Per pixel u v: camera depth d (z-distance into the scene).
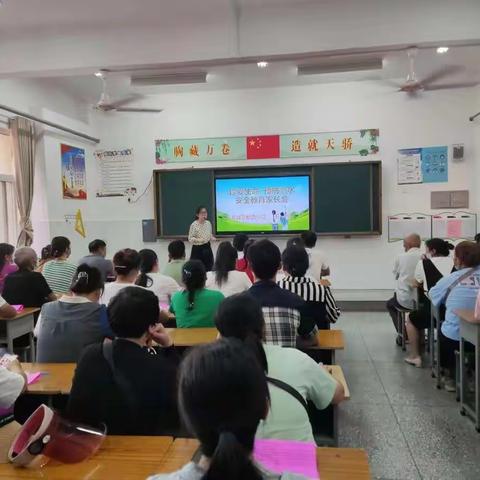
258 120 6.79
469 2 3.92
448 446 2.59
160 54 4.35
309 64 5.43
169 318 3.10
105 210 7.14
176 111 6.96
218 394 0.64
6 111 5.27
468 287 3.13
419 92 6.41
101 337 2.27
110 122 7.10
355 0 4.00
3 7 3.94
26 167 5.48
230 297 1.42
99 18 4.19
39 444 1.25
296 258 2.75
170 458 1.30
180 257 4.27
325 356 2.79
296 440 1.35
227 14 4.18
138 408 1.47
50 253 4.68
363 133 6.56
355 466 1.24
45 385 1.96
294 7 4.10
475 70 5.85
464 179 6.38
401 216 6.53
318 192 6.65
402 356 4.28
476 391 2.76
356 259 6.66
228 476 0.61
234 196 6.86
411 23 4.00
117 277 3.13
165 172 6.97
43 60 4.46
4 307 3.19
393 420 2.93
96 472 1.23
